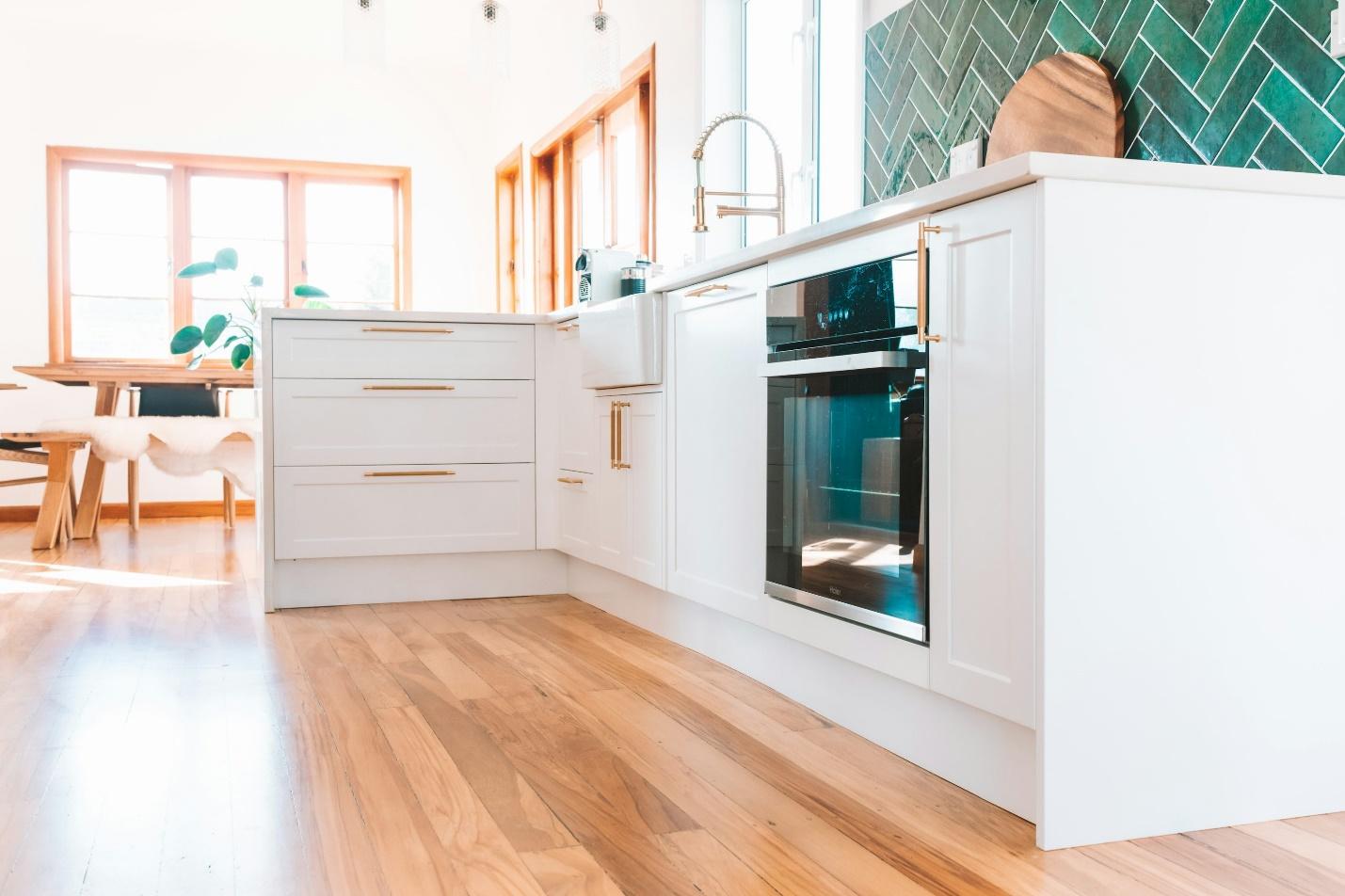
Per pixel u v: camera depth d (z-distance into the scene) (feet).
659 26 14.85
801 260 7.54
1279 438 5.77
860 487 6.90
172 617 11.66
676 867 5.15
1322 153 6.21
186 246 23.91
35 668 9.29
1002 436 5.62
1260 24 6.59
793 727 7.51
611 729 7.42
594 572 12.40
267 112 24.12
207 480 23.61
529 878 5.01
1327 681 5.93
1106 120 7.61
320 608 12.31
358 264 25.12
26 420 22.79
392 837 5.52
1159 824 5.59
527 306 22.21
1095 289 5.39
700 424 9.12
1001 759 5.96
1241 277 5.68
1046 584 5.33
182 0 20.79
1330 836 5.59
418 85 24.99
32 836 5.55
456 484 12.69
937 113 9.45
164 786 6.30
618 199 18.26
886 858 5.25
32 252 22.79
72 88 22.94
